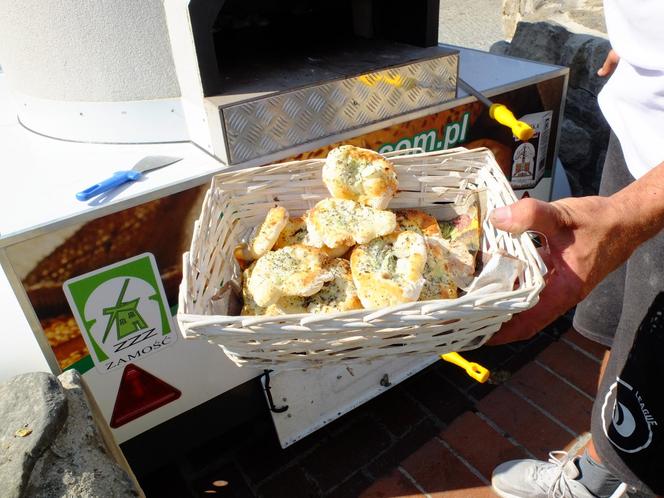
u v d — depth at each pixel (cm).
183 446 162
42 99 152
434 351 97
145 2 130
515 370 198
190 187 129
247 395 167
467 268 114
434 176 128
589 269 96
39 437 103
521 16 258
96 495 101
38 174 136
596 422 143
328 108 143
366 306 100
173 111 146
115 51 137
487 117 175
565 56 230
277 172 125
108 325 131
